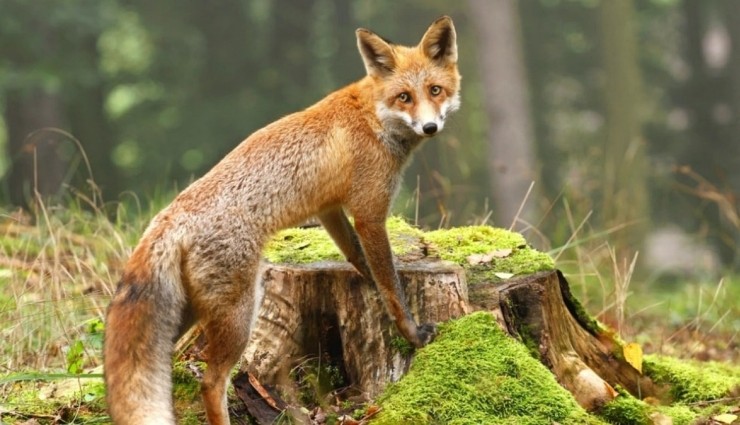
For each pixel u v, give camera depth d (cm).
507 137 3562
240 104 4144
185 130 4044
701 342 1314
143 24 4203
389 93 937
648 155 4116
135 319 790
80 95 3806
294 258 998
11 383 962
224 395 829
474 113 4216
